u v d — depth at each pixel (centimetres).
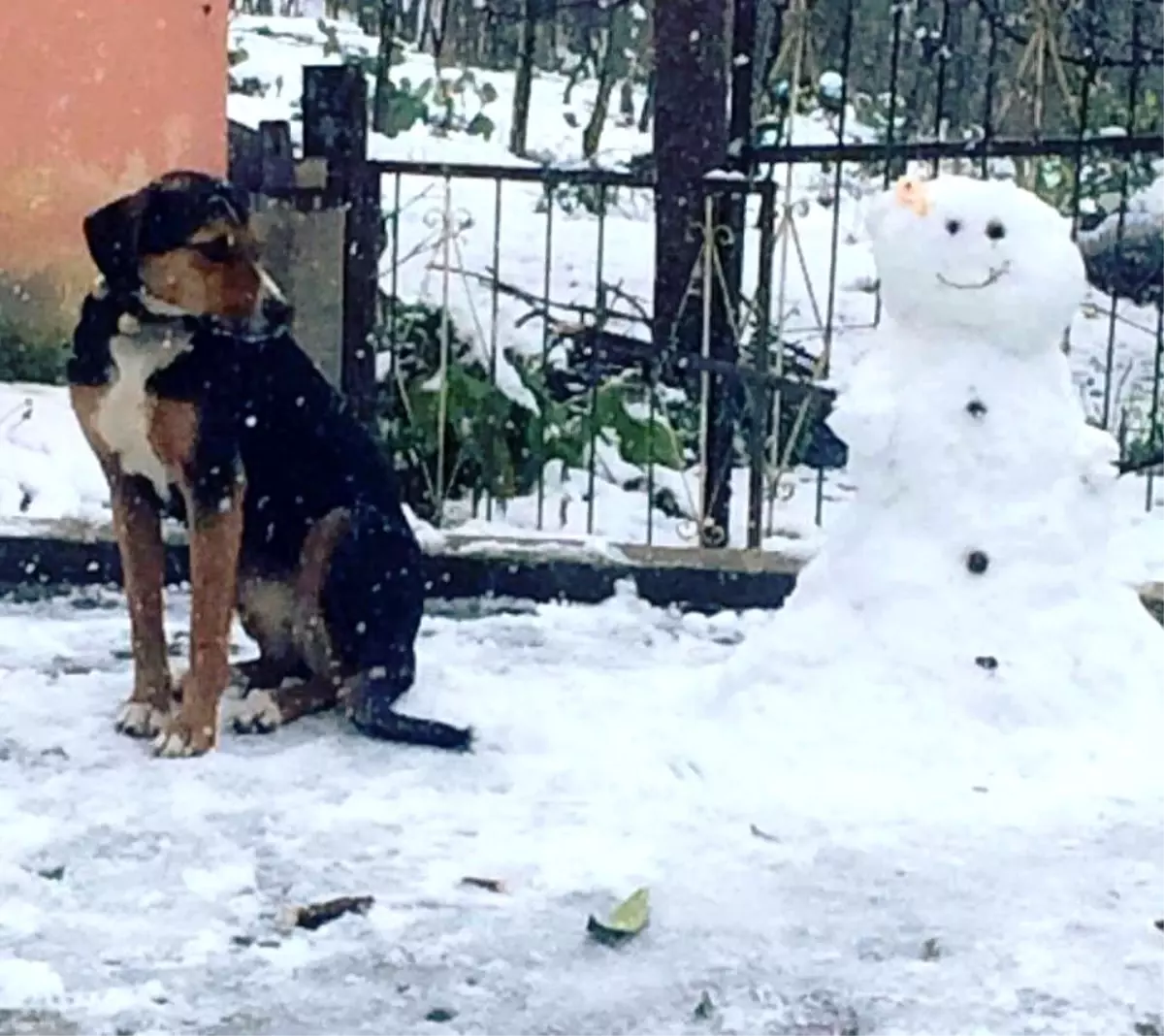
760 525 529
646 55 1195
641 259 774
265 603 424
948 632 401
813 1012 323
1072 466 407
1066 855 366
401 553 416
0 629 461
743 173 543
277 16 1397
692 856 364
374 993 325
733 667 411
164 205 390
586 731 411
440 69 1118
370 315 535
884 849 367
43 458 543
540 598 499
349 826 371
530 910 347
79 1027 315
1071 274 400
